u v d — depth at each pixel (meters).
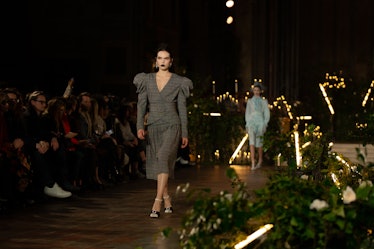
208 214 6.43
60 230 11.55
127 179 19.36
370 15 38.75
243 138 25.98
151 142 12.98
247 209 6.46
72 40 32.41
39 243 10.43
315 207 6.21
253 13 38.50
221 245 6.93
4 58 31.06
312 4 38.88
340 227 6.09
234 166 25.23
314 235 6.19
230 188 17.95
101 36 32.66
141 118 13.03
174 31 39.81
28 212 13.43
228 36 42.78
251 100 24.11
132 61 32.81
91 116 17.78
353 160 24.84
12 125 14.15
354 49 38.75
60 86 32.22
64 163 15.77
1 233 11.23
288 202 6.38
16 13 31.30
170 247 9.99
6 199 13.59
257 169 23.77
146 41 34.81
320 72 37.22
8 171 13.59
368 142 14.32
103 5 32.66
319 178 11.83
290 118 30.80
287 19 37.34
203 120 26.44
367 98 34.06
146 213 13.47
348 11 38.88
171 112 12.85
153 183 18.91
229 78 42.56
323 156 12.20
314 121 34.06
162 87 12.84
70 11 32.38
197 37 48.00
